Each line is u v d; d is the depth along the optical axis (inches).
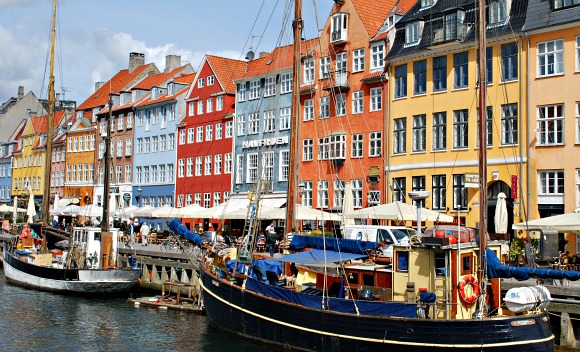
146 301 1170.6
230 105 2098.9
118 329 950.4
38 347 849.5
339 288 781.9
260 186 1151.0
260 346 812.0
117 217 1971.0
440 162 1401.3
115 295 1243.8
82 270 1235.2
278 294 791.7
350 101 1616.6
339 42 1640.0
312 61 1738.4
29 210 2032.5
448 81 1398.9
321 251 802.8
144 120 2506.2
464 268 695.1
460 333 653.3
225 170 2055.9
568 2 1220.5
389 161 1508.4
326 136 1672.0
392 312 687.1
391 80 1521.9
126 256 1494.8
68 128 3019.2
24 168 3361.2
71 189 2893.7
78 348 843.4
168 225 1078.4
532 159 1250.6
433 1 1477.6
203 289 955.3
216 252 1014.4
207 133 2161.7
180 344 853.2
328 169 1656.0
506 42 1304.1
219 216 1587.1
